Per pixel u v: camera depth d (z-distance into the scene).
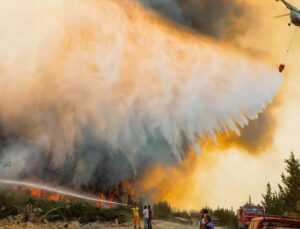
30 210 24.39
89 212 30.56
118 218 33.66
